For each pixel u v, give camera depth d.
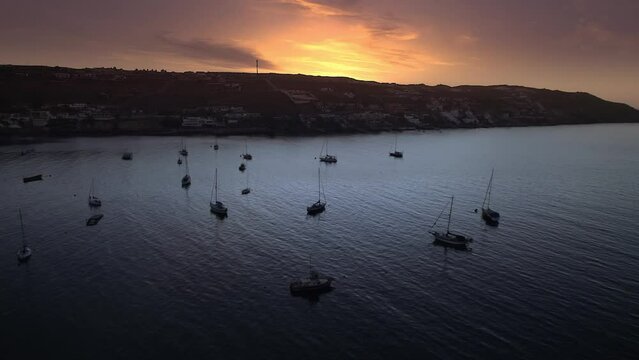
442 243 85.25
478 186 140.25
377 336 54.41
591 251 81.81
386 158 199.50
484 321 57.91
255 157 190.00
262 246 82.81
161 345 51.66
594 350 51.94
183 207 108.19
